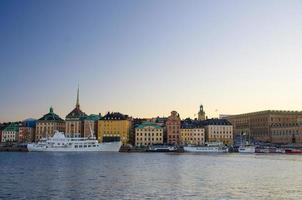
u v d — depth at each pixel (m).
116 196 74.81
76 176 110.12
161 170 131.62
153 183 93.56
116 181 97.62
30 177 107.00
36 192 79.19
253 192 79.50
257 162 178.88
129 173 119.88
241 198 72.69
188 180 100.19
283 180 100.62
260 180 100.62
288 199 71.56
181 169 136.25
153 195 75.81
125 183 93.44
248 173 120.69
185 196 74.81
